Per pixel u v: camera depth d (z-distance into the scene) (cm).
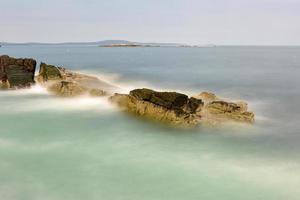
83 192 1583
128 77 5784
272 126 2628
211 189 1606
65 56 14775
